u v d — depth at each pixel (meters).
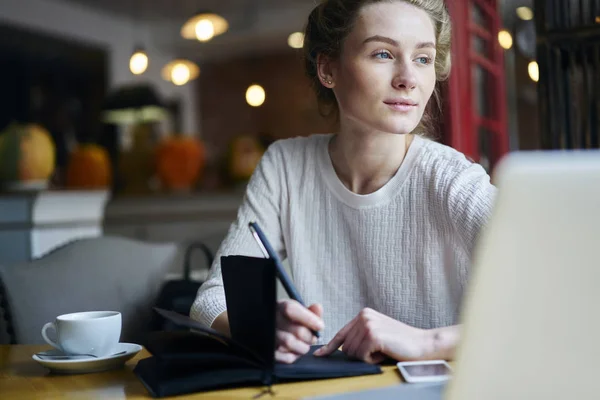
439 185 1.45
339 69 1.46
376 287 1.53
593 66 1.78
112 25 8.17
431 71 1.40
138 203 3.97
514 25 2.83
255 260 1.03
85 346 1.18
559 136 1.81
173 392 0.98
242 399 0.95
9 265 1.90
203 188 5.71
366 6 1.38
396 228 1.51
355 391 0.94
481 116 2.91
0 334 2.01
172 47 9.06
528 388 0.68
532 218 0.65
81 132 8.43
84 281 1.95
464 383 0.69
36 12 7.11
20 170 3.33
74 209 3.41
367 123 1.41
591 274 0.65
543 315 0.66
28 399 1.02
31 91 8.16
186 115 9.67
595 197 0.63
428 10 1.40
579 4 1.79
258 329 1.03
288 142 1.68
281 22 8.34
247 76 9.85
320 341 1.56
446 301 1.49
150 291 2.01
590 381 0.67
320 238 1.59
